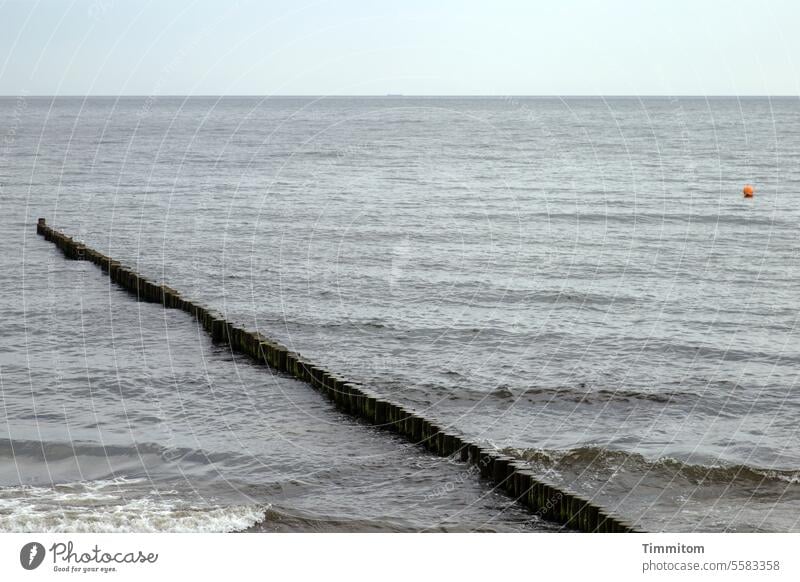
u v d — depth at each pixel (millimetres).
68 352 21438
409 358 21391
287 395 18391
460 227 42406
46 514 12492
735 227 42625
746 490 13898
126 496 13234
